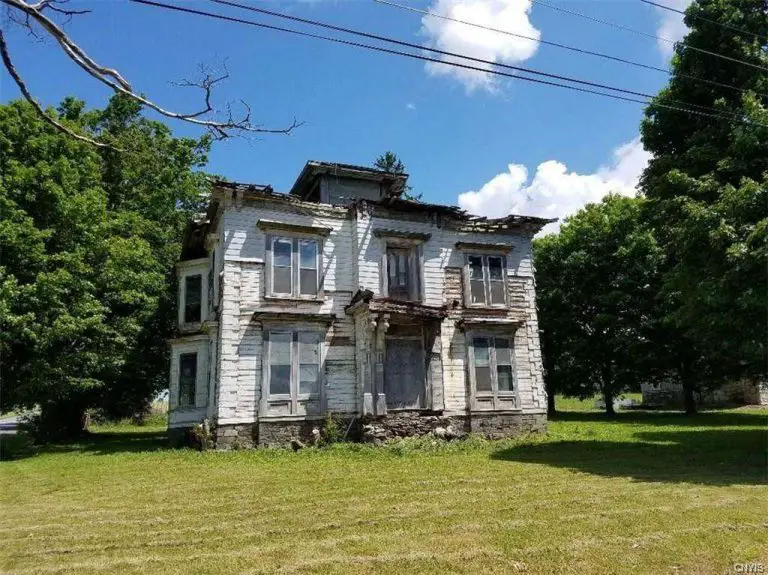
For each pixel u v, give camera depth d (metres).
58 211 19.95
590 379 34.59
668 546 6.27
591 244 32.97
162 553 6.25
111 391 26.33
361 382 18.23
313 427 17.77
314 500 9.02
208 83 5.52
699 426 23.12
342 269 19.45
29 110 20.69
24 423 24.09
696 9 15.91
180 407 19.78
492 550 6.16
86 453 17.48
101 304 20.59
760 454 13.98
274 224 18.52
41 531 7.30
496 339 20.84
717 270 12.66
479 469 12.25
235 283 17.83
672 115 16.64
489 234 21.89
